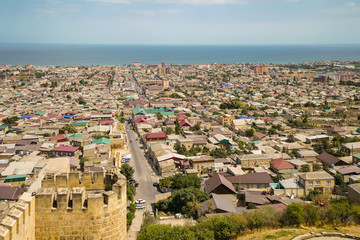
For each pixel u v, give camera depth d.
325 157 145.00
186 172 129.12
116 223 27.28
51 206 25.86
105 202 26.73
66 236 26.12
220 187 102.06
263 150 155.12
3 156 140.88
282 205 88.56
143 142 184.75
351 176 115.25
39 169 118.38
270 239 64.06
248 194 101.06
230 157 151.25
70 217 25.98
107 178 29.73
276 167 132.00
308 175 108.44
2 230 21.14
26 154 143.50
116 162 143.62
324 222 73.81
